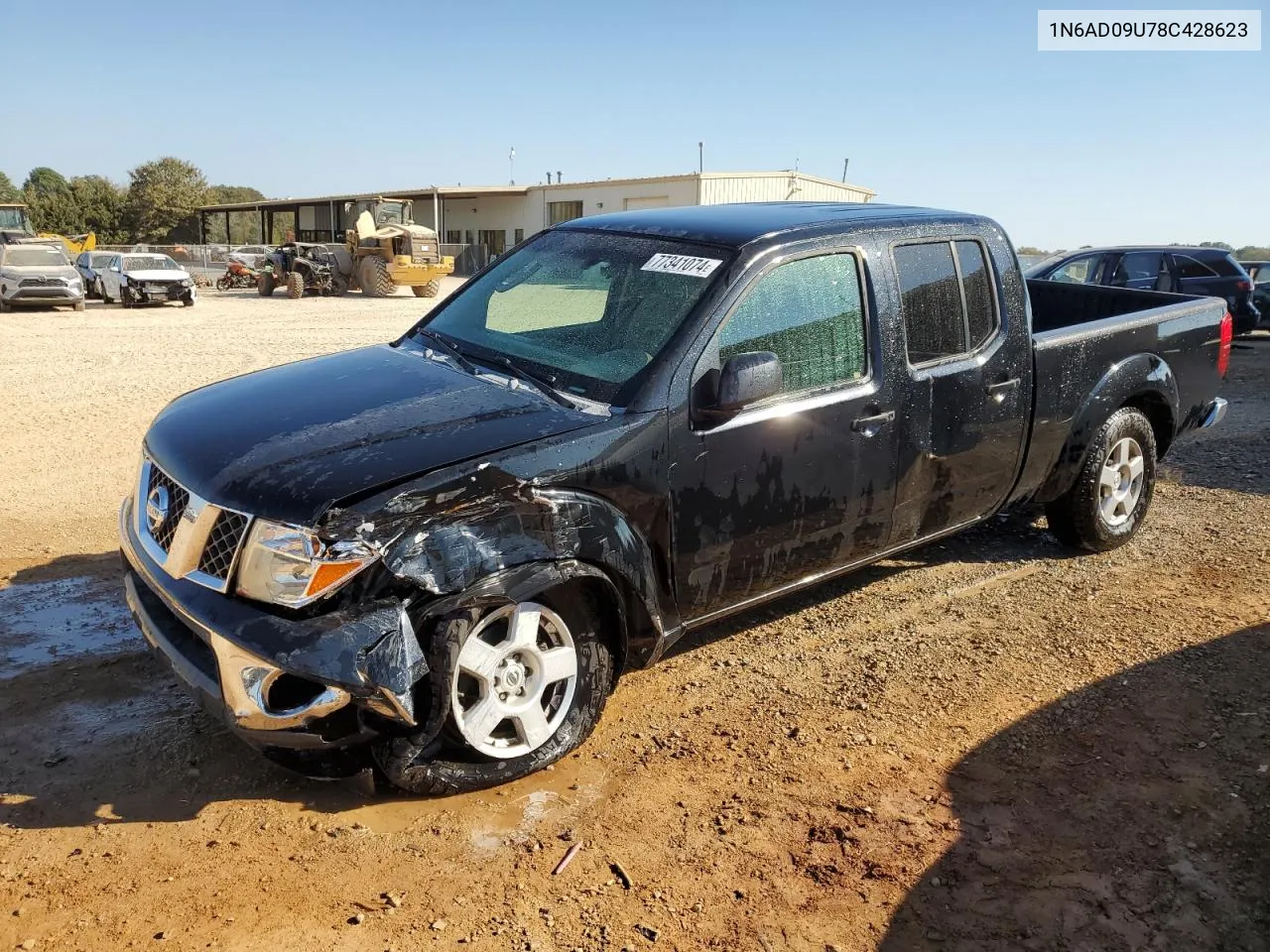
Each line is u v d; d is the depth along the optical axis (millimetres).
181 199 80250
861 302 4266
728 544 3893
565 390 3738
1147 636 4715
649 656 3805
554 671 3467
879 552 4590
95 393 10820
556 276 4406
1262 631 4750
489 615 3254
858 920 2861
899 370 4352
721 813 3336
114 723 3758
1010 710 4051
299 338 17484
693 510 3734
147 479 3598
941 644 4660
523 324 4285
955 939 2797
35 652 4301
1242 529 6285
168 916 2762
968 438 4695
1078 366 5258
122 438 8492
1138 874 3068
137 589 3598
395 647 2926
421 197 52938
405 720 2953
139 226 80938
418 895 2891
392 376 3912
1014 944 2781
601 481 3441
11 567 5266
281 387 3893
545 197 48312
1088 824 3309
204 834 3129
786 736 3838
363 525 2934
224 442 3373
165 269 27594
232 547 3059
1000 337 4828
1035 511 6652
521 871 3016
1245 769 3605
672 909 2879
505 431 3354
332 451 3195
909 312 4430
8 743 3588
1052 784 3535
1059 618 4941
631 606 3652
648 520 3617
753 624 4883
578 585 3502
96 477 7172
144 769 3471
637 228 4457
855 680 4301
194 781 3410
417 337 4535
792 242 4098
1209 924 2863
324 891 2895
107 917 2746
